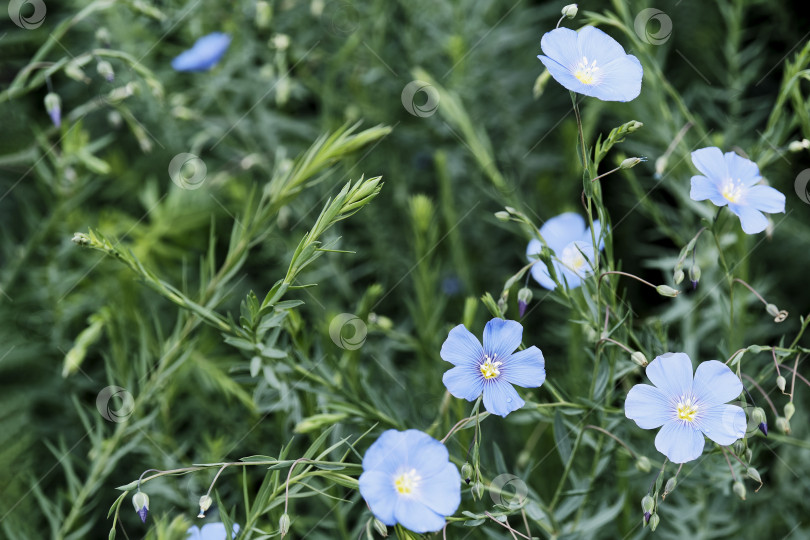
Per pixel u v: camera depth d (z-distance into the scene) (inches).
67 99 39.0
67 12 39.5
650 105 33.5
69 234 34.2
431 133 39.5
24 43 38.2
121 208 39.9
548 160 39.9
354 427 30.5
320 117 39.4
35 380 33.7
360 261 39.0
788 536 30.7
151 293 34.6
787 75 28.7
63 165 31.8
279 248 35.8
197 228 35.8
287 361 27.6
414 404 29.5
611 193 39.0
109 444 29.4
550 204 37.8
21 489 32.2
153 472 30.1
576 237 30.0
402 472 24.6
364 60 39.8
